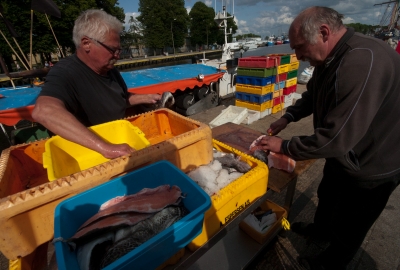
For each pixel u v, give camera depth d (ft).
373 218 4.43
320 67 4.18
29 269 2.71
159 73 19.24
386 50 3.33
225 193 3.16
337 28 3.62
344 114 3.34
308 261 5.55
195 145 3.92
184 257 2.97
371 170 3.97
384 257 5.95
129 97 6.47
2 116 10.59
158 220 2.39
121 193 2.85
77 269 1.98
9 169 3.29
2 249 2.36
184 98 19.13
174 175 3.00
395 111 3.60
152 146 3.39
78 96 4.81
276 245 6.35
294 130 14.55
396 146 3.84
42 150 4.02
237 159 4.35
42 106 3.70
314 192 8.55
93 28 4.43
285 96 18.71
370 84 3.15
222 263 5.29
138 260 1.98
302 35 3.83
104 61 4.88
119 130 4.68
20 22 56.85
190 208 2.72
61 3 62.90
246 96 17.34
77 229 2.47
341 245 4.84
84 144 3.35
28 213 2.43
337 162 4.25
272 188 4.28
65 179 2.64
